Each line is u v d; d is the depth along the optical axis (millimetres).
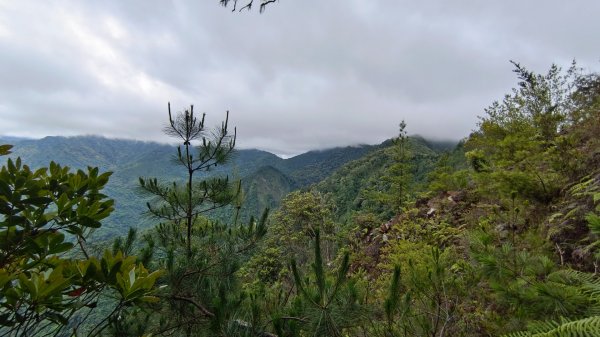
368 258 8148
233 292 3174
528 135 6559
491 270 2436
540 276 2479
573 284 2285
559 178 4855
